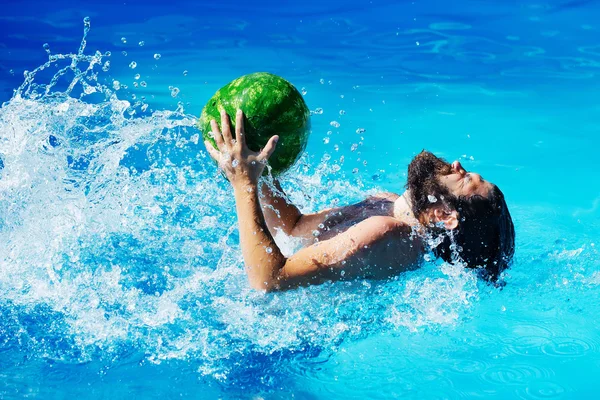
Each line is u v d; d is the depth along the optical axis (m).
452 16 6.13
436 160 2.60
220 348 2.42
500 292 2.79
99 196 3.19
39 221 2.91
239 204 2.45
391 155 4.02
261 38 5.71
